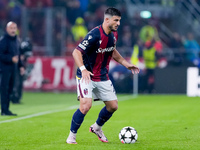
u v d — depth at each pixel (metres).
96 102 50.91
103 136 24.59
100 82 23.50
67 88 64.31
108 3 82.06
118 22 22.72
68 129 29.97
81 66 22.39
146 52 63.69
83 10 81.69
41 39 71.19
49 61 64.88
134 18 77.44
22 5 82.44
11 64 36.66
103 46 22.92
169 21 86.81
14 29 36.12
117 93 63.75
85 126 31.41
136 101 52.56
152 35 73.69
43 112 40.88
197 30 85.12
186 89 61.31
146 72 63.28
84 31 75.38
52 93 64.00
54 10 72.19
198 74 60.62
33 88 65.19
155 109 43.62
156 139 25.47
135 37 74.56
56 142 24.38
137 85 63.56
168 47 82.88
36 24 71.38
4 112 37.88
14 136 26.91
